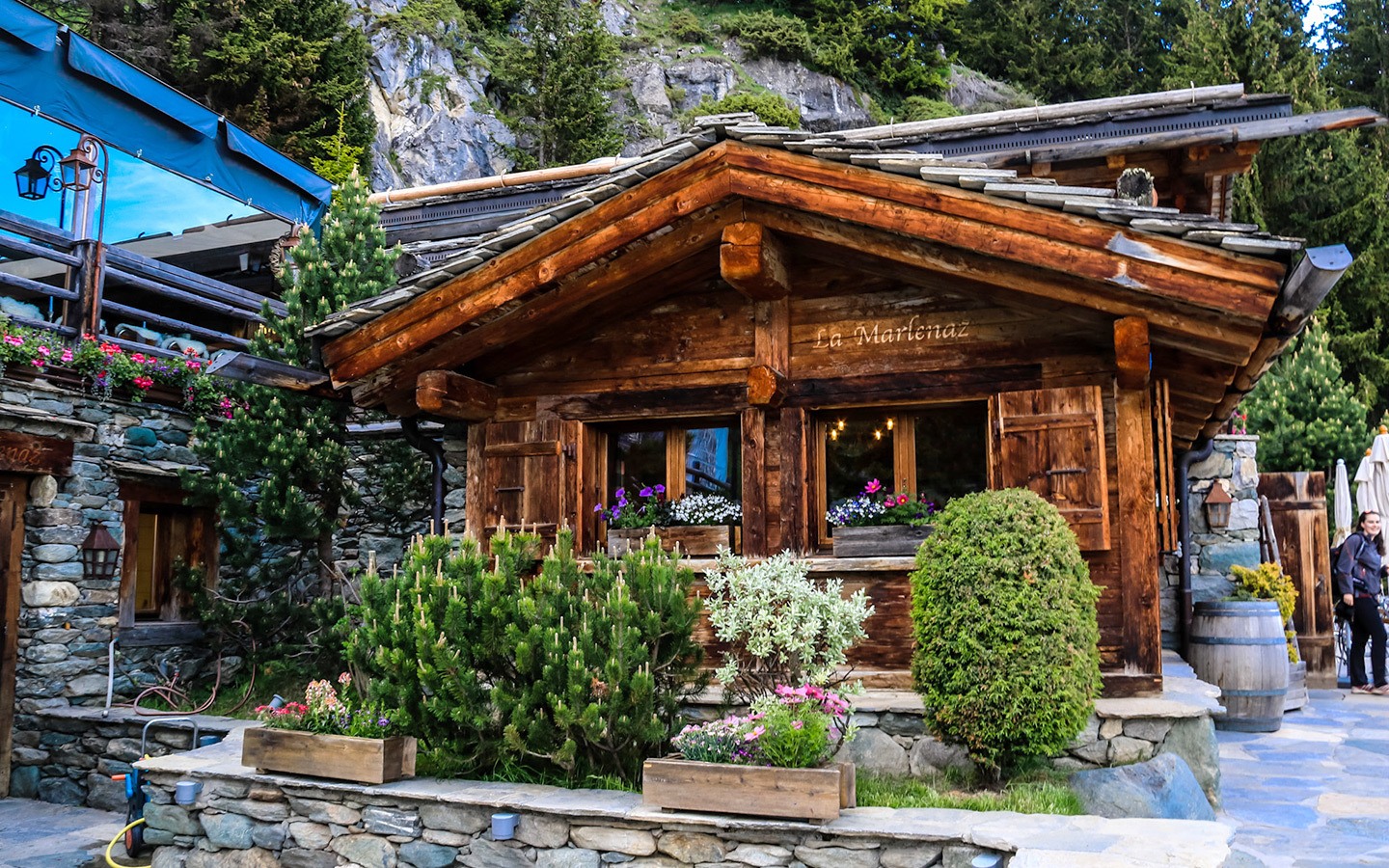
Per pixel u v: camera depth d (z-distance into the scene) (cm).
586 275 671
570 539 592
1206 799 543
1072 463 610
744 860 456
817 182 601
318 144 2252
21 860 652
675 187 635
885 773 576
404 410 767
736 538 707
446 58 3058
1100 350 629
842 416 707
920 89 4203
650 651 558
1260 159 2152
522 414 754
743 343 708
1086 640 520
